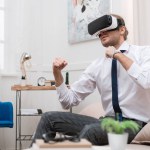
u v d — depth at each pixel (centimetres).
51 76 366
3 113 310
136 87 172
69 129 177
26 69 358
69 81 342
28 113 309
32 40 366
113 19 177
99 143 150
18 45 360
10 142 351
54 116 177
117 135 105
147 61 172
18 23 361
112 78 179
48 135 112
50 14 368
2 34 361
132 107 174
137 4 262
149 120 172
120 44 185
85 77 198
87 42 324
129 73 157
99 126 151
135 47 184
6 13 362
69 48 346
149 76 154
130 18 269
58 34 360
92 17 315
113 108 178
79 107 324
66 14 351
